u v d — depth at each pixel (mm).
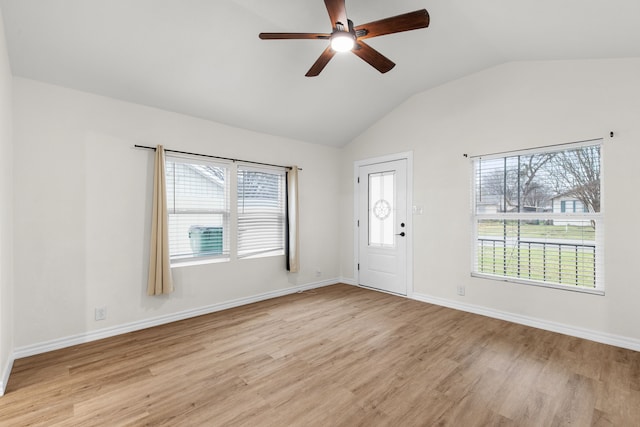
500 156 3439
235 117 3752
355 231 5020
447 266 3869
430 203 4031
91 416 1793
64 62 2531
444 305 3895
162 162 3189
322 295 4434
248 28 2621
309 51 3029
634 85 2654
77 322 2787
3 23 2119
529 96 3215
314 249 4875
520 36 2691
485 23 2592
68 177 2748
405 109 4297
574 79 2943
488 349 2666
